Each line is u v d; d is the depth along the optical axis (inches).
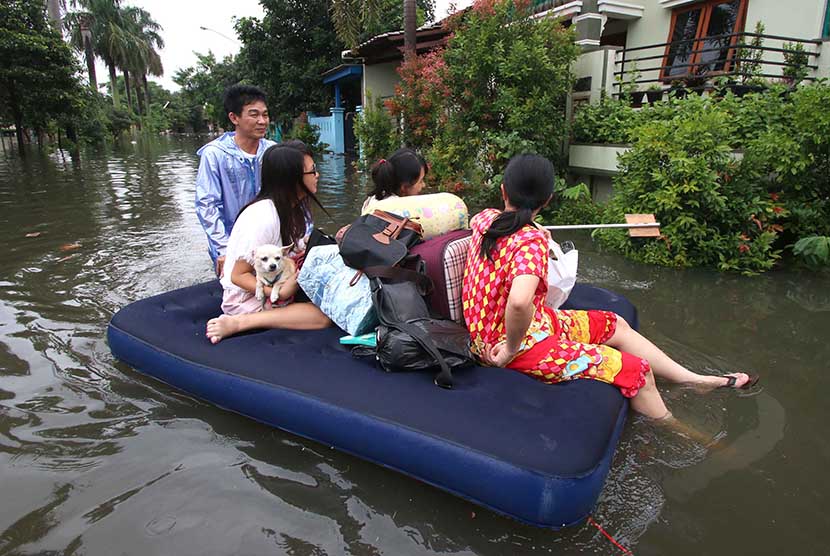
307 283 118.6
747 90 277.6
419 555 76.2
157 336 120.6
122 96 2324.1
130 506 84.0
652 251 210.2
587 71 304.2
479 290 98.8
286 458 96.4
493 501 80.0
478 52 285.3
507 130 293.0
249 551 76.1
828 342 144.0
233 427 105.1
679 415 107.0
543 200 94.0
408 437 86.0
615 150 267.7
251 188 154.2
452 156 319.9
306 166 121.7
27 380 121.3
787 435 102.8
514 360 99.0
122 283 188.7
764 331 150.7
